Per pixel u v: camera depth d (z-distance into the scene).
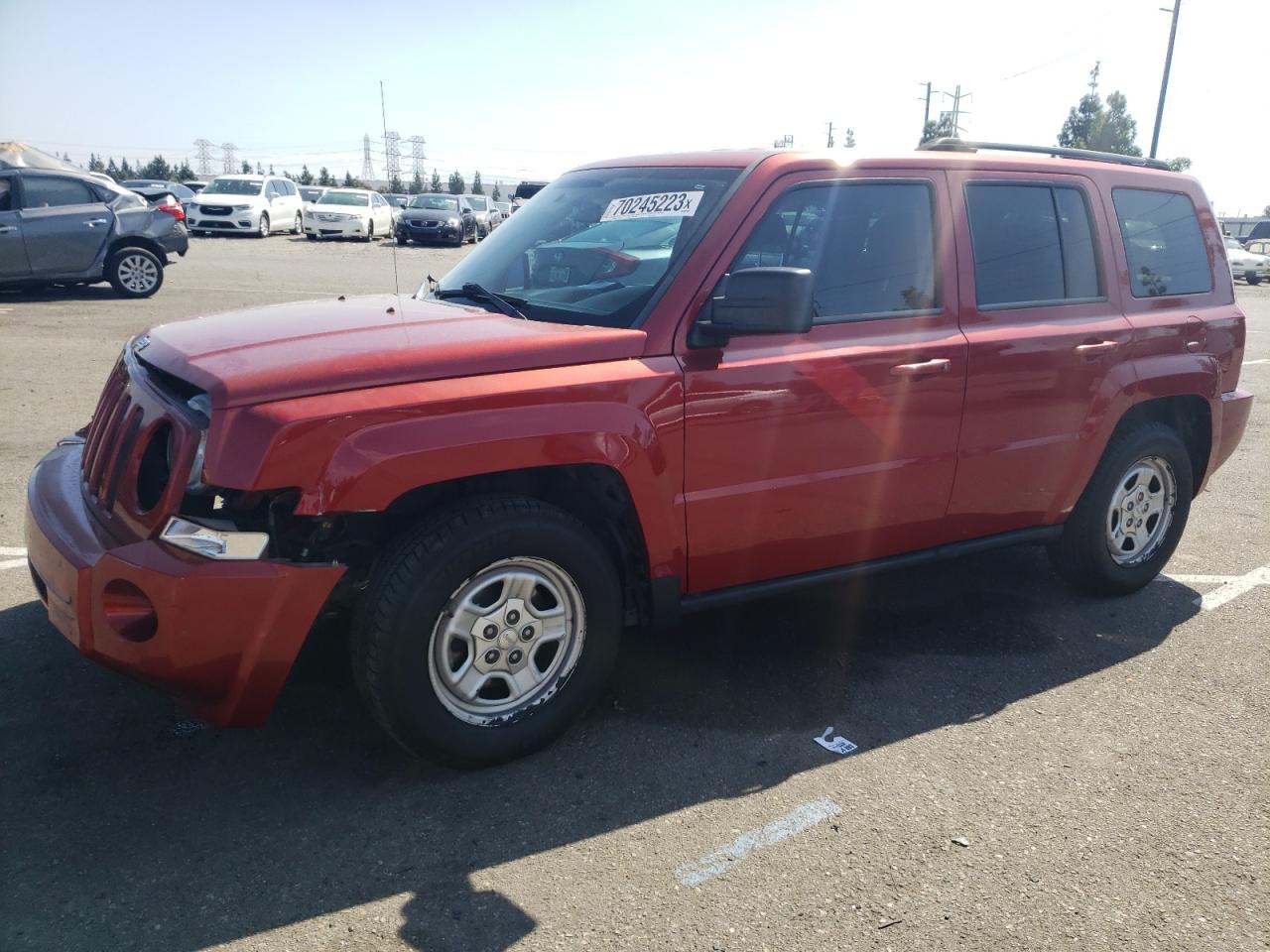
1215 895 2.74
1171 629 4.56
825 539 3.78
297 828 2.88
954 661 4.14
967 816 3.06
